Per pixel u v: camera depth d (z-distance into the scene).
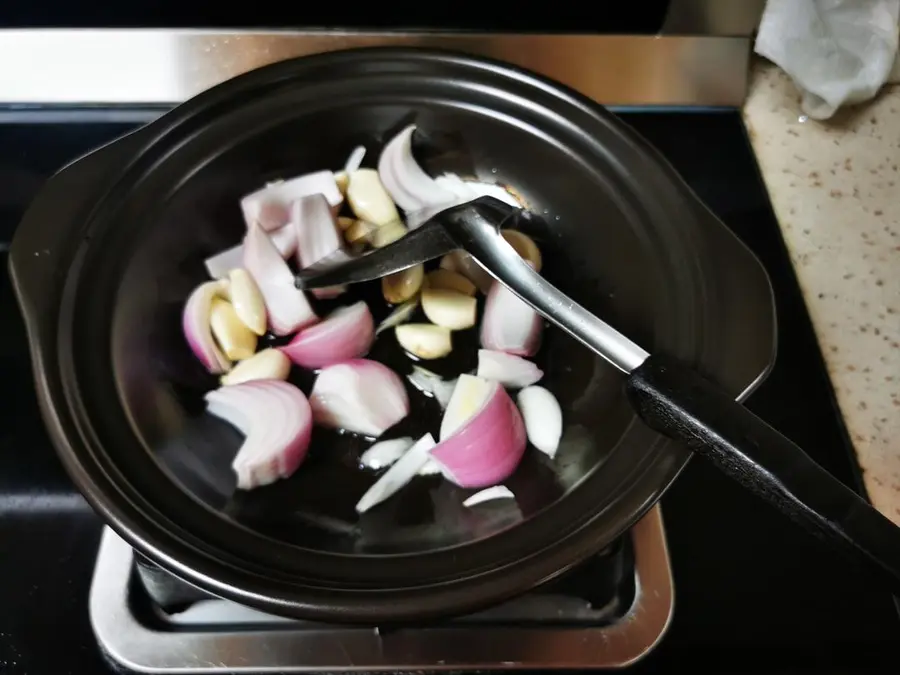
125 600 0.27
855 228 0.38
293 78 0.32
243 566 0.22
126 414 0.25
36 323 0.25
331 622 0.21
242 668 0.26
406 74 0.33
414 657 0.27
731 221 0.38
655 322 0.28
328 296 0.33
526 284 0.27
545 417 0.30
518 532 0.24
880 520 0.19
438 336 0.32
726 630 0.28
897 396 0.33
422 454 0.29
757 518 0.30
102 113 0.39
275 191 0.33
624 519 0.23
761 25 0.39
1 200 0.36
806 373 0.34
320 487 0.28
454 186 0.35
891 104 0.42
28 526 0.29
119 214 0.28
